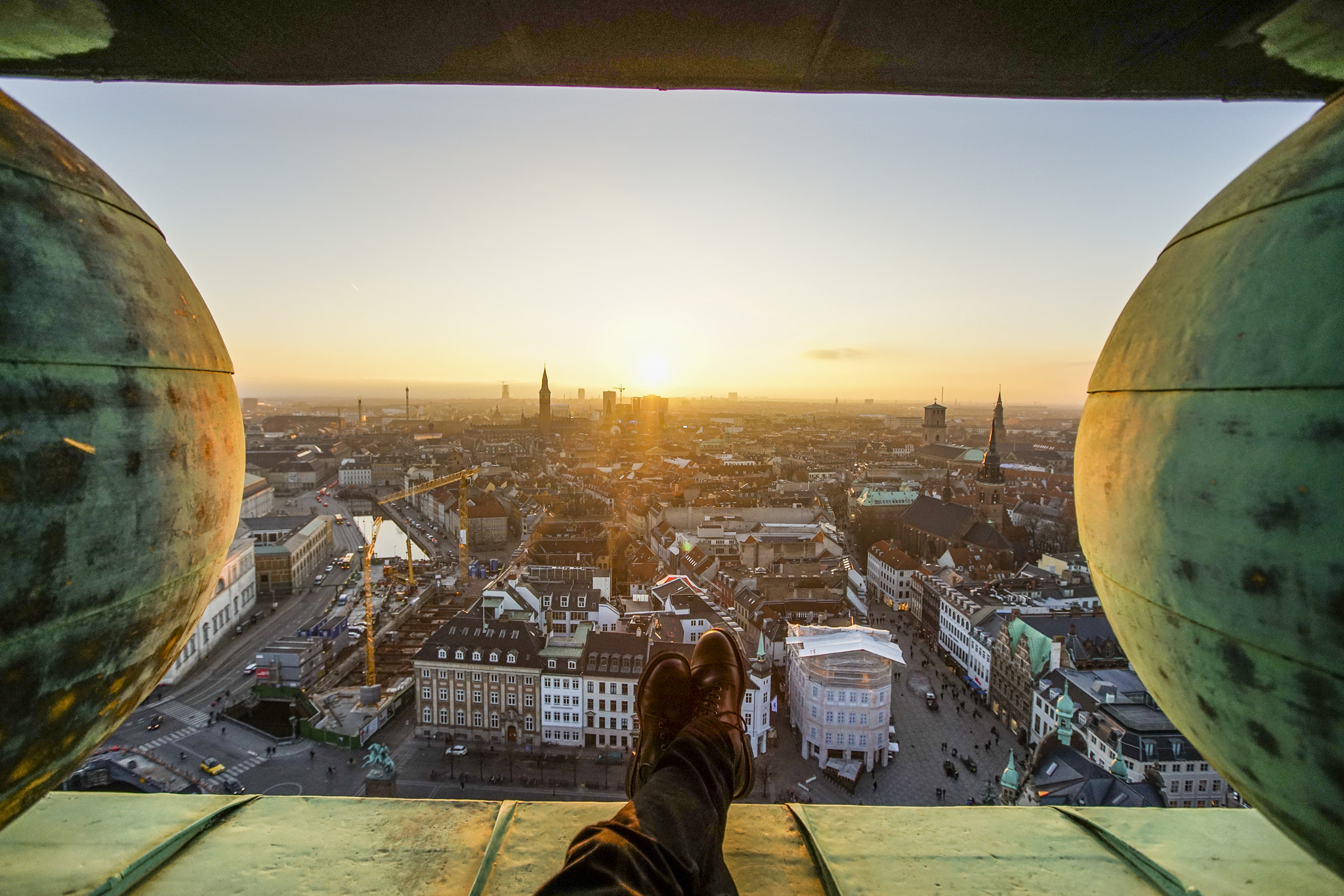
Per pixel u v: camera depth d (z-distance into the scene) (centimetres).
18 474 215
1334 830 238
